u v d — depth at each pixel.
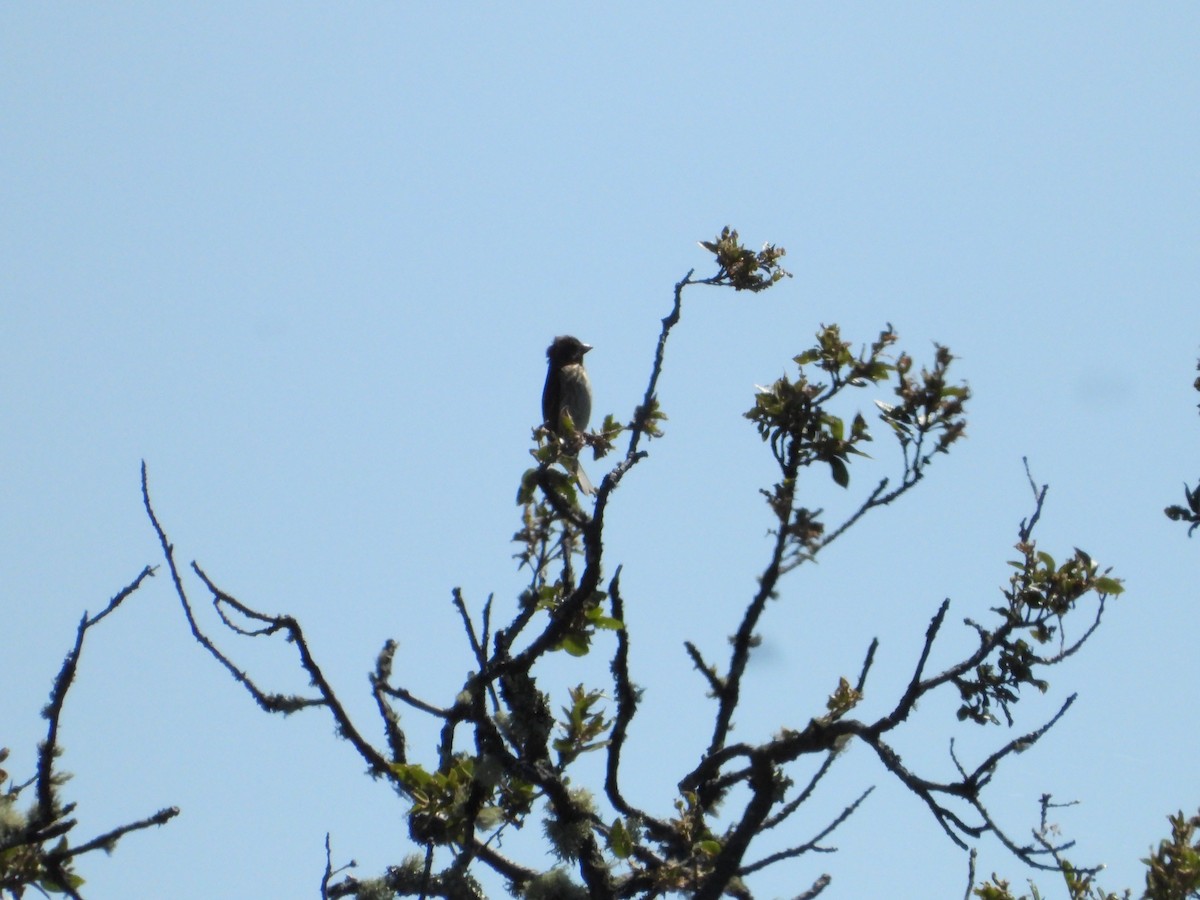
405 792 13.09
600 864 12.74
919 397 12.84
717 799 13.69
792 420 13.09
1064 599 12.71
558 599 13.24
